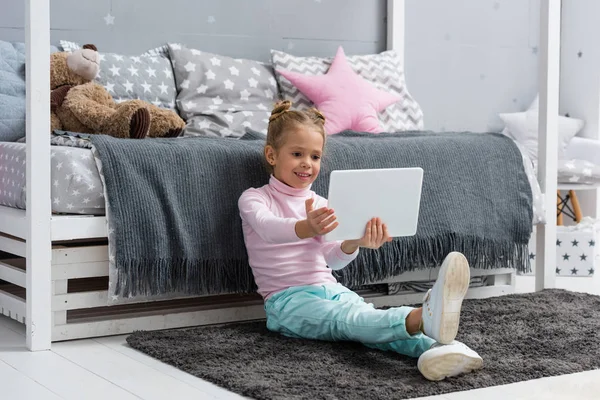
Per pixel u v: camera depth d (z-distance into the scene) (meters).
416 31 3.79
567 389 1.65
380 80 3.45
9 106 2.69
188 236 2.16
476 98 3.96
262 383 1.66
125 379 1.75
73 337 2.11
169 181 2.15
